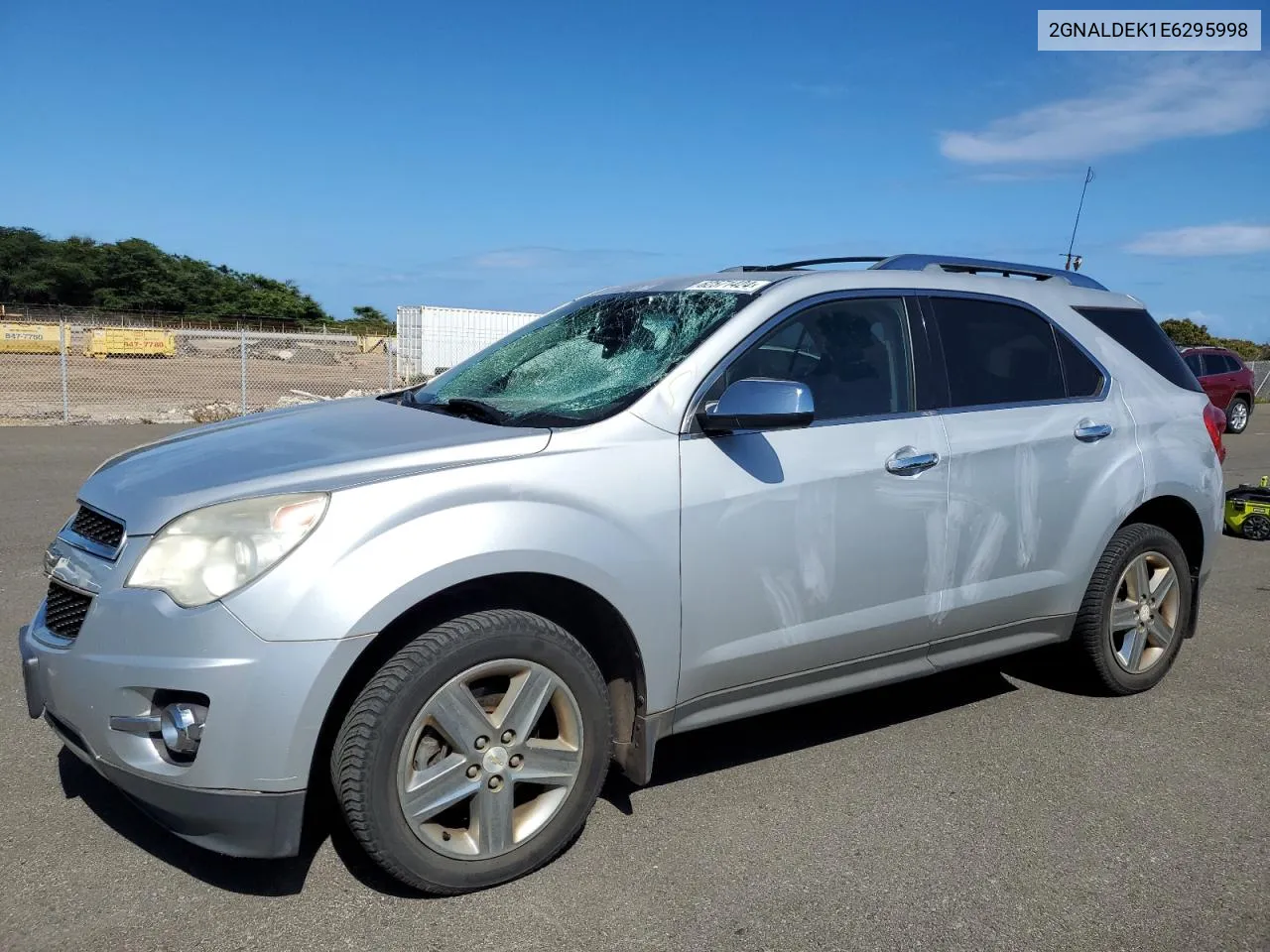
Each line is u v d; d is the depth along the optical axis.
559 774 3.08
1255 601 6.70
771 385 3.18
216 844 2.77
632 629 3.17
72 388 24.47
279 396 23.34
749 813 3.54
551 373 3.79
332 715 2.87
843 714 4.50
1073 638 4.57
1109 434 4.41
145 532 2.82
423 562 2.78
